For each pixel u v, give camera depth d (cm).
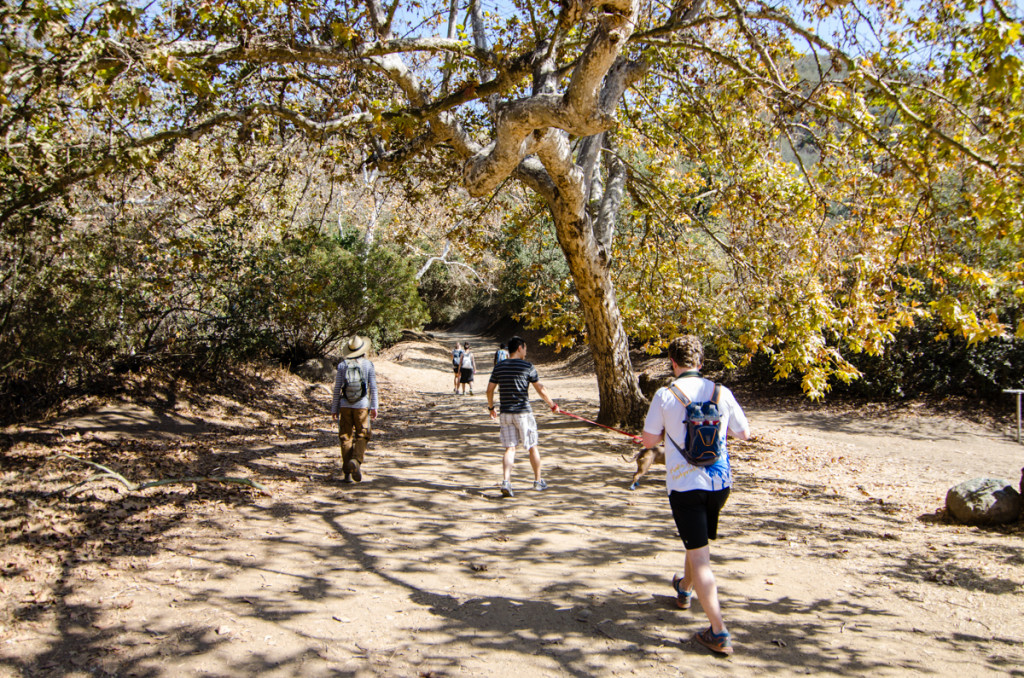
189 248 1133
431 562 505
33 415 898
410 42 715
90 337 980
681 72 1064
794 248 934
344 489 733
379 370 2444
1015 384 1398
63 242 927
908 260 748
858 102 691
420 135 930
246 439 1004
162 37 664
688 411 372
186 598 422
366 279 1831
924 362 1547
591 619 405
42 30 513
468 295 5306
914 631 389
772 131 901
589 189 1055
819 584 466
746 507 695
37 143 731
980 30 557
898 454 1079
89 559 477
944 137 607
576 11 639
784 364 873
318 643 368
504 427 732
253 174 959
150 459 775
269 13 657
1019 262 672
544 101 595
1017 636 379
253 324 1383
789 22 742
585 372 2769
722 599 438
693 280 1287
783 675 337
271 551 518
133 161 656
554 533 583
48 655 346
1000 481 639
